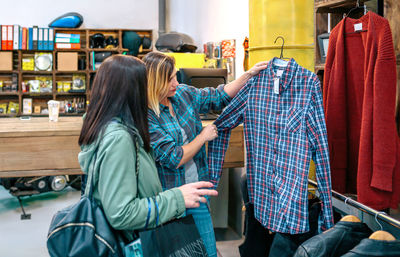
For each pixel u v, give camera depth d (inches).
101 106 48.2
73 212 46.9
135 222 46.6
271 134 75.4
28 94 266.5
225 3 182.5
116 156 46.1
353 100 77.1
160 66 69.9
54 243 45.8
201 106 82.5
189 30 263.9
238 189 149.4
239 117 81.2
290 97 73.1
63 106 275.4
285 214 72.8
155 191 51.1
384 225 75.4
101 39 269.7
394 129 66.7
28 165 116.1
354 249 55.1
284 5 89.7
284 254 75.3
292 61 72.6
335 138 78.2
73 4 279.3
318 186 71.2
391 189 66.8
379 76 65.9
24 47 260.5
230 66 170.4
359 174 69.6
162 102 74.0
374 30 67.8
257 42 93.4
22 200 195.3
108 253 46.6
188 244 52.2
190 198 51.7
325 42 84.3
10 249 139.0
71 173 118.8
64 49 265.9
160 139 69.3
